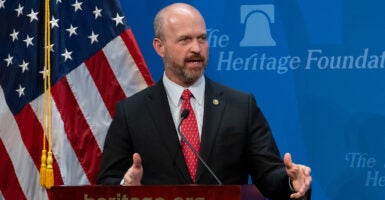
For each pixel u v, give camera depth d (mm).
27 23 9625
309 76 9641
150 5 10016
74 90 9531
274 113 9719
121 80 9602
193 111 7453
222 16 9828
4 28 9695
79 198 5449
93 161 9453
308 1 9641
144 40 10039
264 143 7348
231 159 7234
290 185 6508
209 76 9844
